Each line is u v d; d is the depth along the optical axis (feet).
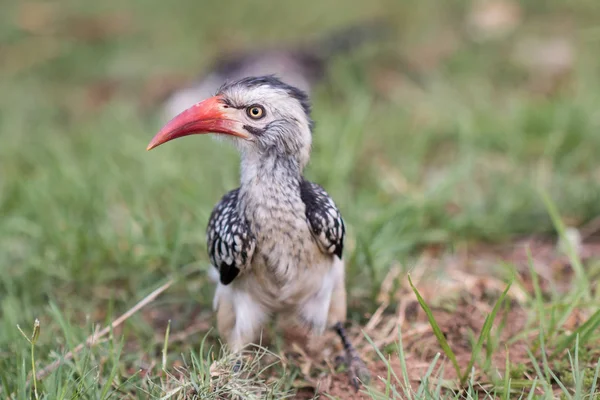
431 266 31.71
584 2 57.52
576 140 39.88
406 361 25.93
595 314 23.80
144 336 28.04
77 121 50.62
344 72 52.95
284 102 23.76
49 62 59.47
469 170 37.91
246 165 24.03
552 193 36.19
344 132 40.91
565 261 31.86
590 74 47.93
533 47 52.75
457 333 27.12
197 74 56.13
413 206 33.01
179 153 41.19
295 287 24.66
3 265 31.94
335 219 24.29
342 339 26.25
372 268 28.68
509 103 45.85
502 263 29.66
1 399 22.99
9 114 50.60
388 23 60.13
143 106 52.75
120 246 33.22
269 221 23.56
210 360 25.16
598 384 23.53
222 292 25.91
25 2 69.77
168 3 68.69
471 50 53.83
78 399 22.25
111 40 62.95
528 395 21.76
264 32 64.08
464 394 23.66
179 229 31.14
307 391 25.13
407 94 49.29
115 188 37.65
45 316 29.19
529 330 25.79
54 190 37.32
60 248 32.45
